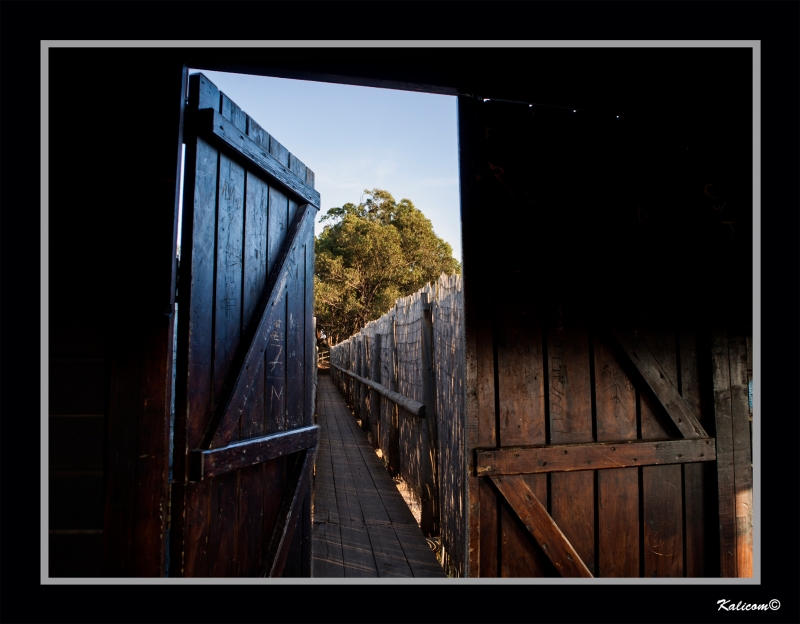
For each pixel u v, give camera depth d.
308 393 2.93
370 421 8.71
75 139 1.93
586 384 2.35
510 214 2.31
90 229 1.91
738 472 2.46
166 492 1.82
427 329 4.24
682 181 2.52
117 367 1.85
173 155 1.90
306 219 2.87
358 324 34.47
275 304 2.49
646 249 2.45
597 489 2.33
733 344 2.50
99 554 1.85
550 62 2.26
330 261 33.84
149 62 1.94
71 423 1.89
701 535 2.43
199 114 1.99
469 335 2.22
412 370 5.20
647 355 2.40
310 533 2.84
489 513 2.21
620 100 2.45
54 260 1.90
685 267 2.49
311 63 2.07
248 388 2.24
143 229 1.88
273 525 2.50
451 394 3.47
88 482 1.88
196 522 1.91
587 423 2.34
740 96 2.55
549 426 2.29
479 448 2.20
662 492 2.40
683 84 2.48
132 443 1.82
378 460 7.00
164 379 1.82
